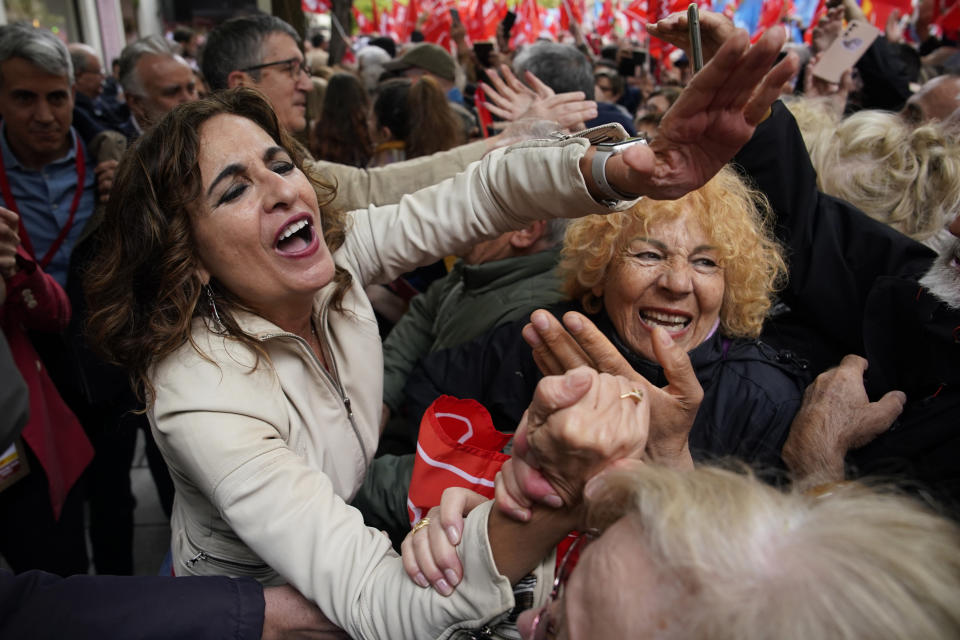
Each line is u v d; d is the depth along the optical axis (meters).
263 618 0.96
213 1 11.93
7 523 1.93
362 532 0.97
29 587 0.92
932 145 1.74
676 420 0.94
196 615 0.92
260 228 1.09
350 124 3.31
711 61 0.82
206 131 1.10
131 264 1.11
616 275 1.38
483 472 1.09
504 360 1.62
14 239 1.67
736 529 0.56
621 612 0.57
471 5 5.91
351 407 1.26
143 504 3.24
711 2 2.68
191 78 2.96
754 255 1.36
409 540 0.92
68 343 2.13
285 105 2.45
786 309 1.65
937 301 1.28
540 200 1.21
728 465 0.87
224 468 0.98
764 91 0.85
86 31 7.68
